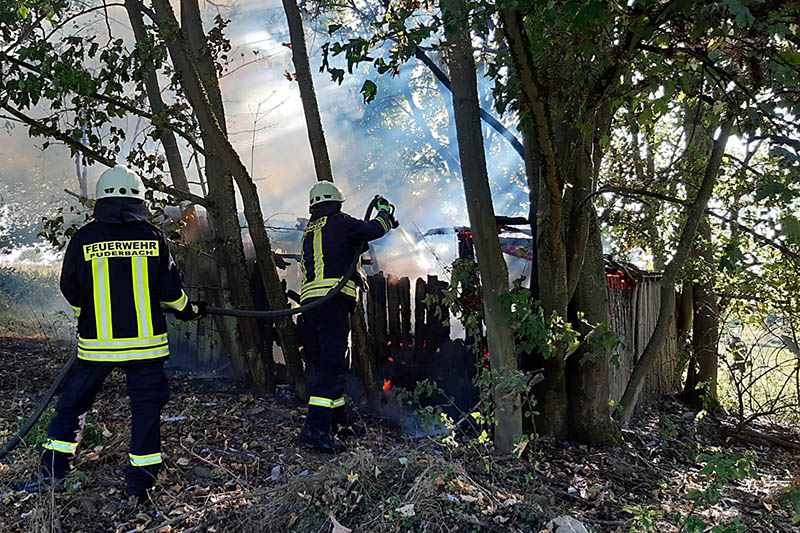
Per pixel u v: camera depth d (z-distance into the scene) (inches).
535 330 188.9
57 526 140.9
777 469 237.0
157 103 284.0
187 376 271.0
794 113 158.6
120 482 164.4
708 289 308.7
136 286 156.3
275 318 234.2
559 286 202.4
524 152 224.1
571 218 210.5
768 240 242.1
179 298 163.0
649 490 187.5
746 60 162.1
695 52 169.3
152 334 157.9
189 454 182.4
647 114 188.5
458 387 239.3
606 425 220.1
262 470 175.8
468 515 146.8
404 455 167.0
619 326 281.9
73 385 157.9
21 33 206.4
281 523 144.3
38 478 150.7
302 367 238.2
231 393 245.9
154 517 149.0
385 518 143.0
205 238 274.1
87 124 217.2
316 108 231.5
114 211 157.1
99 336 155.6
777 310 289.0
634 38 160.1
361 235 197.2
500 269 193.6
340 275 195.0
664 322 231.3
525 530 146.5
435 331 248.5
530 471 185.2
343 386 197.0
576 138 200.1
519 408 195.3
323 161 231.8
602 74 171.8
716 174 221.9
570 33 157.6
